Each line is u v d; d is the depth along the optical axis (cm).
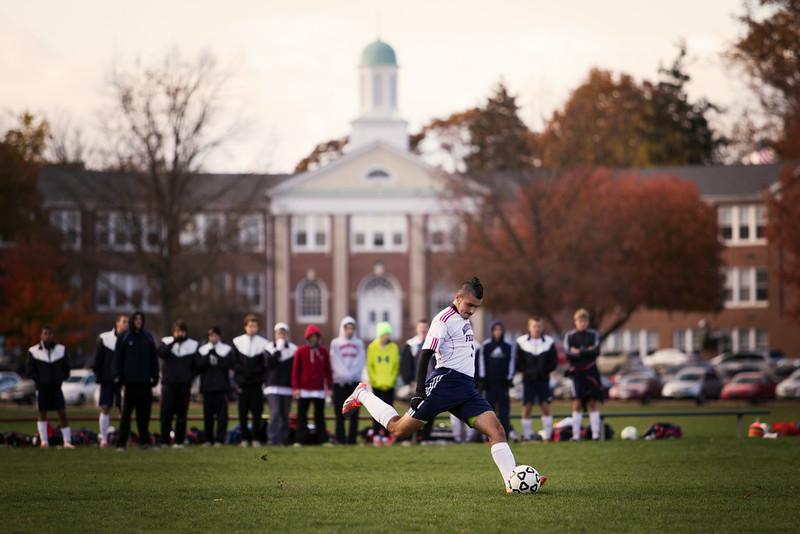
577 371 4744
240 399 4653
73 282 14762
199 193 14462
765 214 10112
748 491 2609
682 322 18238
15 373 14375
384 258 18000
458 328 2475
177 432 4566
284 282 17875
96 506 2403
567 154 13888
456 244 13775
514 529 2017
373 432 4906
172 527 2091
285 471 3303
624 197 13662
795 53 8888
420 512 2262
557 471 3206
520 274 12712
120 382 4231
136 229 11719
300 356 4684
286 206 17125
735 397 10900
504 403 4812
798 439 4681
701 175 18225
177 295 11844
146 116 11375
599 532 1984
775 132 9431
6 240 12494
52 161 11831
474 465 3531
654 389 11531
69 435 4581
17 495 2612
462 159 13962
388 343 4781
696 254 13925
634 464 3450
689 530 2006
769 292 17875
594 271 12812
